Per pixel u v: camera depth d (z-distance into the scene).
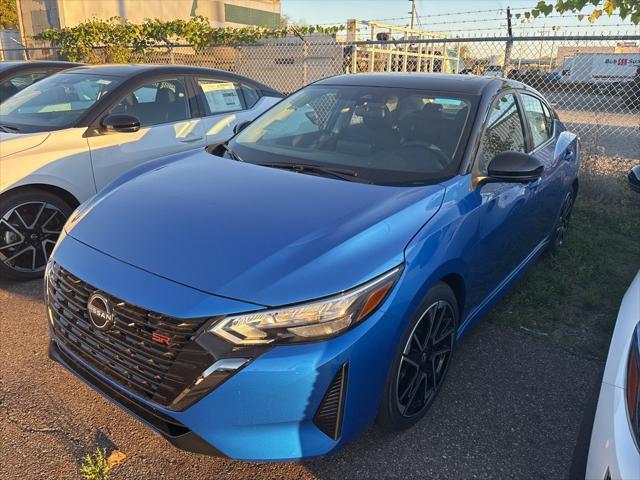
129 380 2.13
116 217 2.52
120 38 12.75
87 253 2.33
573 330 3.63
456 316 2.77
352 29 11.56
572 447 2.55
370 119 3.34
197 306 1.96
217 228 2.31
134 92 4.93
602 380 1.85
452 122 3.16
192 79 5.45
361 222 2.34
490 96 3.37
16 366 3.03
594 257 4.87
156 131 4.97
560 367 3.20
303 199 2.56
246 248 2.17
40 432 2.53
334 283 2.03
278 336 1.93
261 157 3.23
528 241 3.77
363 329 2.06
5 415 2.63
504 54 7.45
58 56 14.41
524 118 3.81
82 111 4.64
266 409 1.96
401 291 2.20
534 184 3.57
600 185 6.60
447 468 2.39
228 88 5.80
